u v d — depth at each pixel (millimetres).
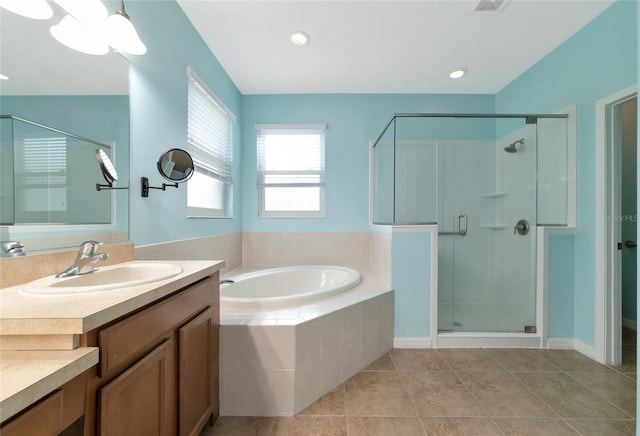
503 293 2326
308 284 2705
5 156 851
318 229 3000
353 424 1322
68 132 1057
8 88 864
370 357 1864
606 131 1837
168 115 1652
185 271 1077
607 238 1849
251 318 1488
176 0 1714
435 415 1378
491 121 2574
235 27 1947
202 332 1152
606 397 1507
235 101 2785
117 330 678
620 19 1734
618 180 1835
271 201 3088
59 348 589
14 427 451
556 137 2141
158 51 1560
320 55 2289
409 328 2090
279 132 3006
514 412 1396
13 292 783
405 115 2330
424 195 2389
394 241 2086
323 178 3008
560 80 2172
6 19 869
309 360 1467
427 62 2398
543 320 2068
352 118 2982
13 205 873
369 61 2379
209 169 2236
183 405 987
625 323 2457
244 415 1392
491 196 2402
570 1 1731
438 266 2312
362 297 1881
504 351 2021
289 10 1789
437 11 1806
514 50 2236
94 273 1050
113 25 1060
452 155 2420
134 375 731
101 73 1195
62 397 541
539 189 2195
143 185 1438
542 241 2074
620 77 1743
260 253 2996
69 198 1062
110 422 647
